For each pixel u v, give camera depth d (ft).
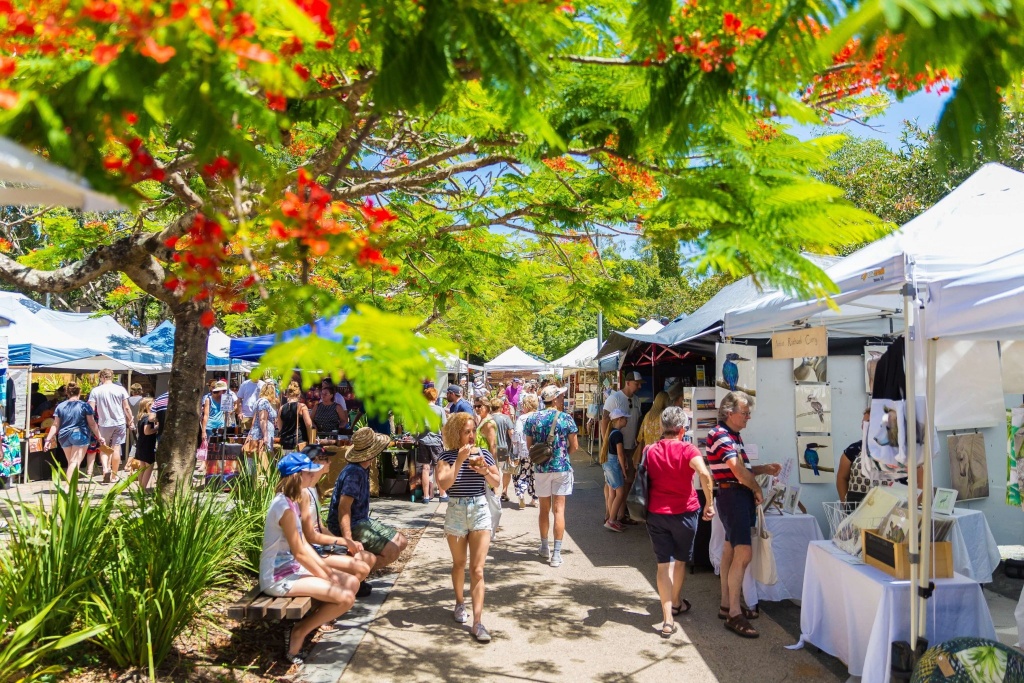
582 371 73.97
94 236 23.26
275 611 13.91
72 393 36.88
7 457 35.37
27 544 13.65
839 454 23.06
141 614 12.77
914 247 13.82
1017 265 11.36
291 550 14.75
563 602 19.83
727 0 6.11
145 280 17.79
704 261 6.57
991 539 20.74
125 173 5.44
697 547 23.03
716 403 22.38
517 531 29.58
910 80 5.49
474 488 17.38
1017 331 14.34
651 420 28.25
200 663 14.06
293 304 5.76
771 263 6.54
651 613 18.88
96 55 4.69
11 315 40.16
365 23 6.37
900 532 13.88
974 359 17.99
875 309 22.49
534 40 6.19
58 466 14.67
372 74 7.61
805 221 6.61
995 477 23.07
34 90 5.08
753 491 17.56
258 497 21.93
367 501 20.07
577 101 9.00
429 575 22.44
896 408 14.03
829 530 22.16
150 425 33.86
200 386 19.01
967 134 5.24
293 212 6.19
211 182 7.27
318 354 4.59
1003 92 5.03
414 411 4.82
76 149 5.14
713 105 6.56
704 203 6.75
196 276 6.19
